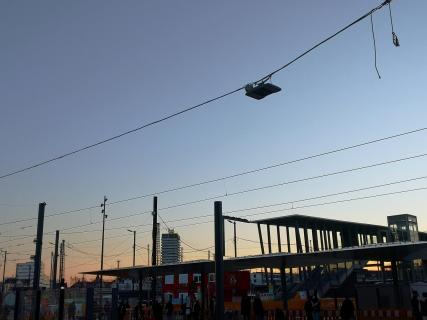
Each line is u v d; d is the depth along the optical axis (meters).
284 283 32.84
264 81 12.98
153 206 43.78
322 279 49.34
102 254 59.72
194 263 33.81
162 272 39.75
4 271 84.38
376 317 24.56
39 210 38.62
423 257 26.70
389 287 24.69
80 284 92.44
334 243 66.25
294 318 32.88
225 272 44.34
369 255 27.14
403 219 66.94
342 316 25.11
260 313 30.61
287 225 62.06
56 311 30.25
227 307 40.38
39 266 37.38
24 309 31.22
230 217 21.72
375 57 9.92
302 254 27.91
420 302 23.12
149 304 48.34
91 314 29.33
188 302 42.78
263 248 61.41
